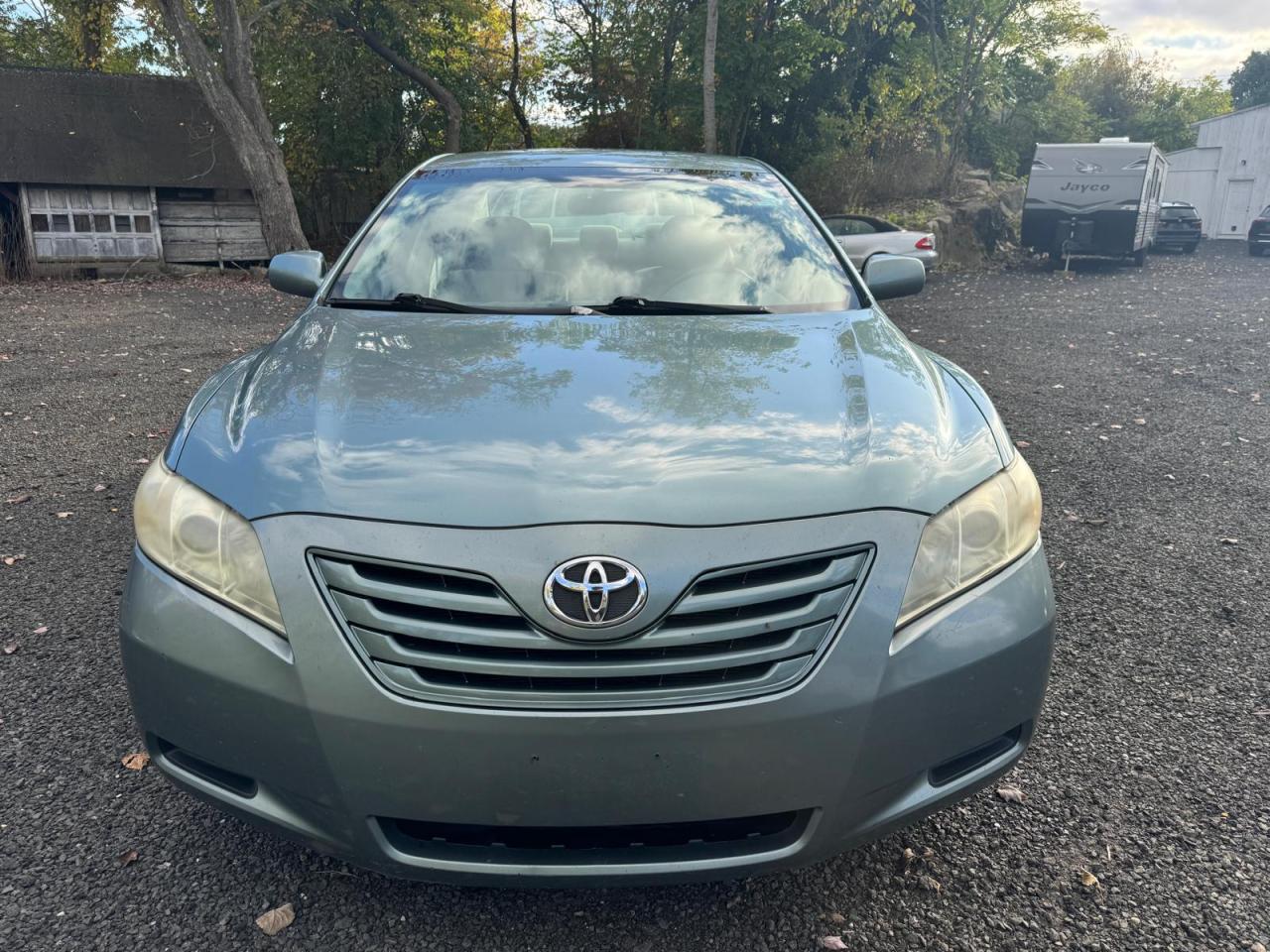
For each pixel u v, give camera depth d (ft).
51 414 20.30
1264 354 29.40
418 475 5.70
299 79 68.23
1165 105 167.84
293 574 5.48
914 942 6.21
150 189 59.57
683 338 7.81
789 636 5.41
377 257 9.82
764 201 10.84
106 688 9.24
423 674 5.31
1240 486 16.01
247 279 57.11
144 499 6.32
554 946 6.14
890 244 49.88
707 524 5.43
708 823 5.50
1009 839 7.23
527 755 5.17
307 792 5.46
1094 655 10.14
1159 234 85.56
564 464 5.75
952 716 5.67
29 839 7.07
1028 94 106.52
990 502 6.20
